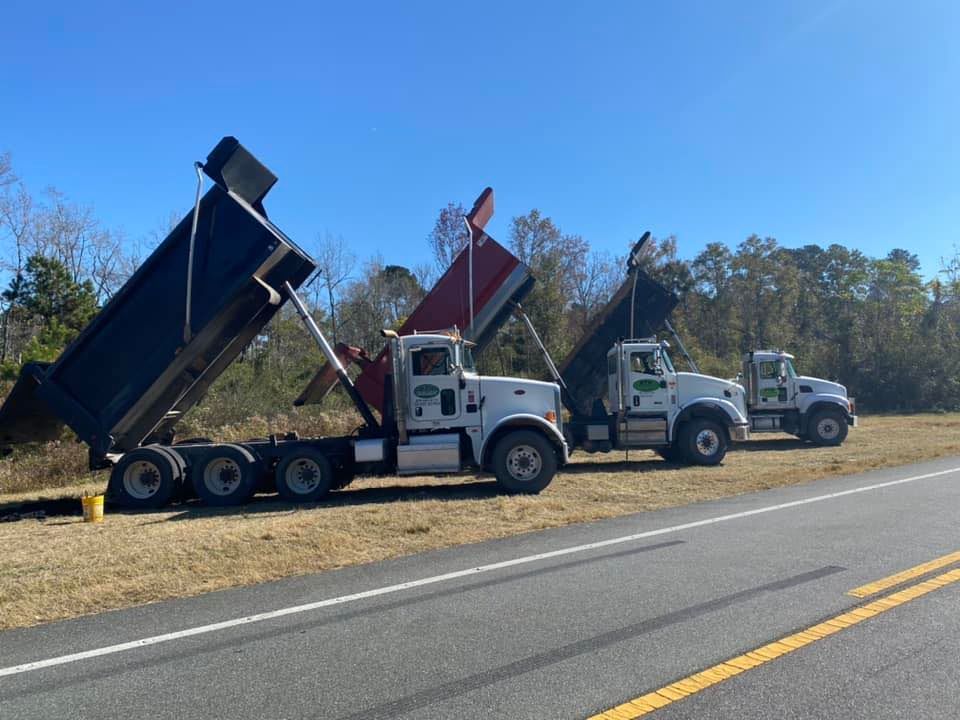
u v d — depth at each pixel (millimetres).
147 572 6957
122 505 11844
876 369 37219
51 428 13641
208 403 20719
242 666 4516
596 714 3703
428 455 11898
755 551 7137
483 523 9156
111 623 5500
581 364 17578
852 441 20266
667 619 5145
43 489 15625
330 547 7871
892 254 94062
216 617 5562
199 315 11461
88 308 33625
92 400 11852
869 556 6773
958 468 13281
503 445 11891
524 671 4289
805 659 4332
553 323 33938
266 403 22219
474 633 4992
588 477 13695
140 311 11602
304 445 12258
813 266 72438
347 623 5301
